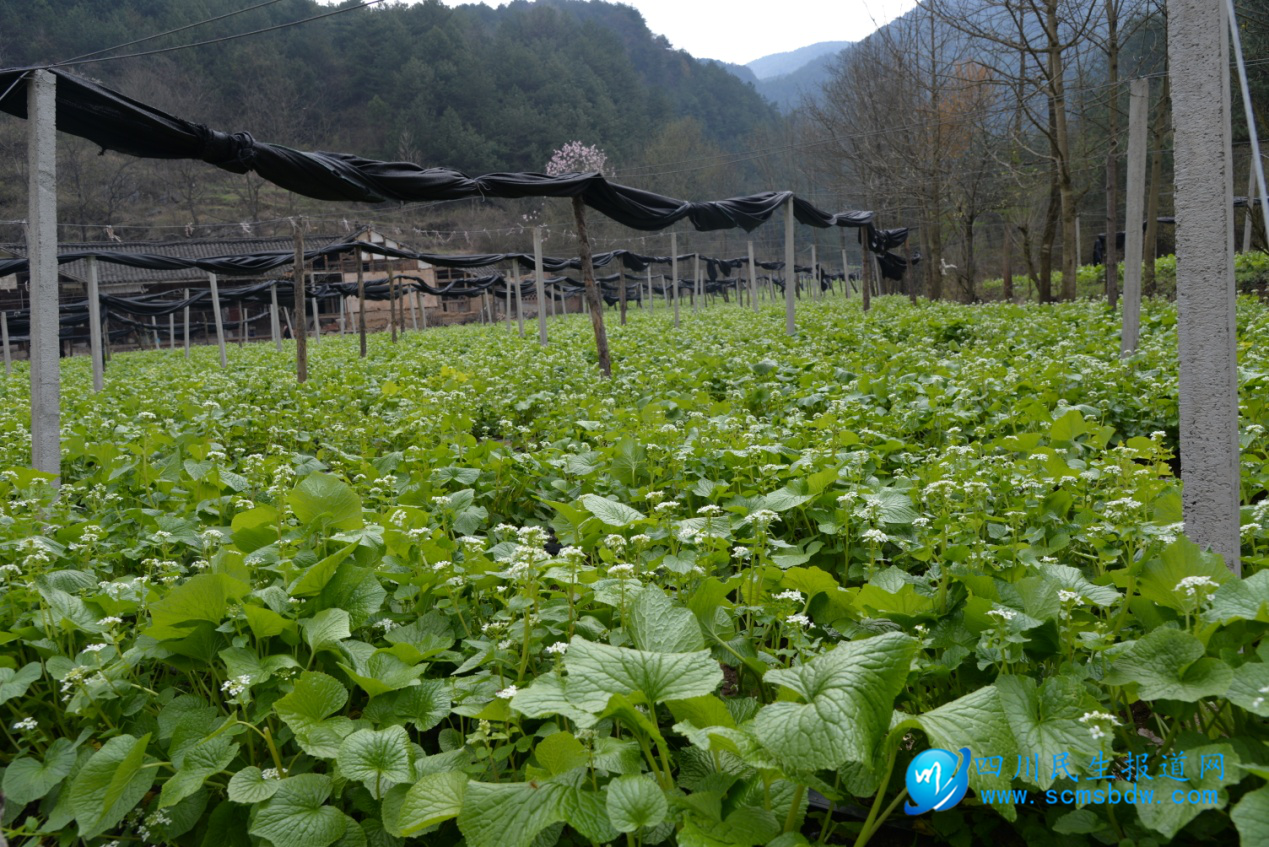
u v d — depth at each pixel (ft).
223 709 12.10
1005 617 9.75
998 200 98.07
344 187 29.43
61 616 12.39
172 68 253.85
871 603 11.46
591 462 21.58
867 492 16.57
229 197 252.62
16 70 20.38
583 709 8.38
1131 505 12.98
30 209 20.58
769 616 12.17
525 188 37.65
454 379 42.22
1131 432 25.57
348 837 9.23
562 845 9.62
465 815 8.04
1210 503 12.26
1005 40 64.08
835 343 48.42
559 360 49.93
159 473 22.82
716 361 40.75
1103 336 43.60
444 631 12.98
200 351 106.83
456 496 18.49
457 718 11.96
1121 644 9.75
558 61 356.79
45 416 20.86
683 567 13.05
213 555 14.80
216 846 10.03
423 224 248.93
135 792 10.01
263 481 21.29
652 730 8.64
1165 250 121.29
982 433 24.57
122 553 16.75
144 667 12.99
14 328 97.71
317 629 11.55
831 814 9.43
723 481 19.76
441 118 294.87
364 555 14.52
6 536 16.42
